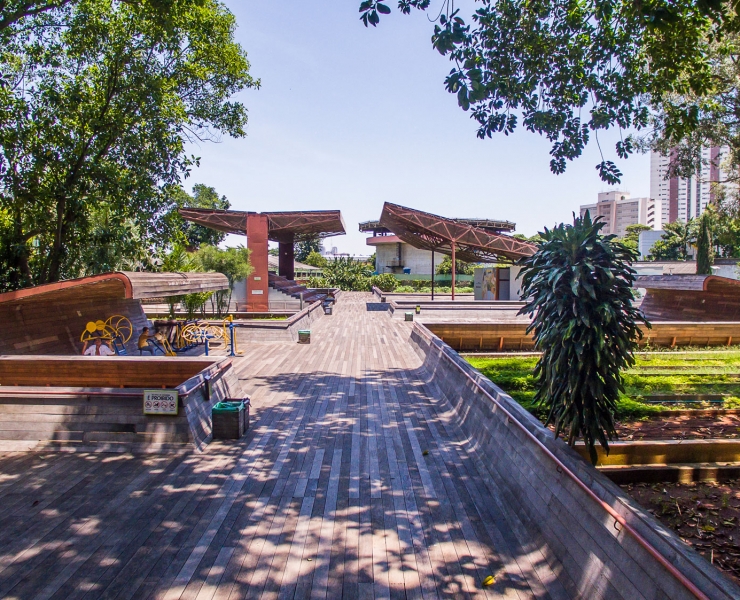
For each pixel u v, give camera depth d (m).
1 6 6.48
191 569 3.15
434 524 3.76
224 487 4.37
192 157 9.75
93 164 8.52
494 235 21.53
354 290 40.66
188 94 10.27
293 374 9.15
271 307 20.78
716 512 3.57
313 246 62.66
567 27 5.91
